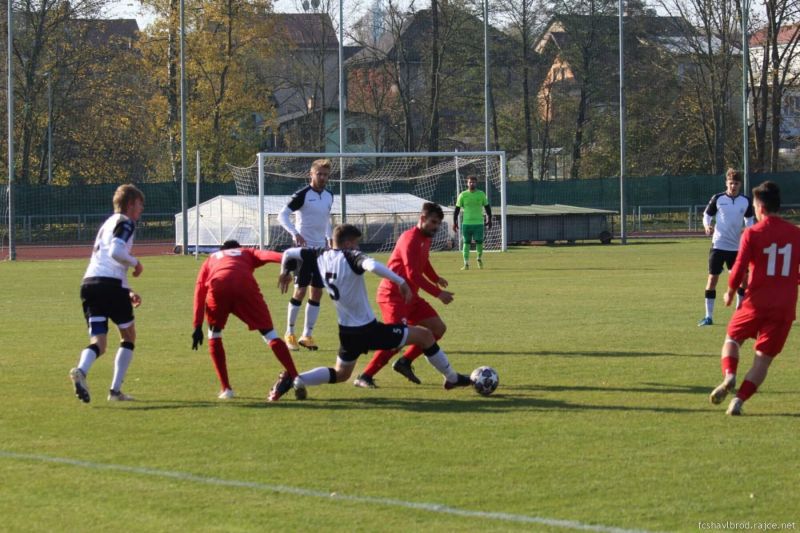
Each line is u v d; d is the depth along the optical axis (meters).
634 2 111.25
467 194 51.38
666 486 12.52
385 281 19.84
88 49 100.25
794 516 11.36
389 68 117.25
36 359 23.09
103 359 23.02
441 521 11.23
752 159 115.38
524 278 44.94
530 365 21.58
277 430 15.71
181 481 12.91
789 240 16.28
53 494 12.37
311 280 23.84
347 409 17.31
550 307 32.94
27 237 86.25
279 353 17.91
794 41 106.25
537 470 13.27
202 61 97.75
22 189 86.12
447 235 72.69
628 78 116.25
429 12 110.06
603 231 79.38
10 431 15.73
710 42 106.38
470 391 18.84
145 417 16.73
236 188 85.69
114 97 105.44
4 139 100.06
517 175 132.00
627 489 12.39
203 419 16.56
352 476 13.06
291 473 13.23
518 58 113.44
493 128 118.88
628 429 15.58
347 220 73.56
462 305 33.69
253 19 98.88
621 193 76.19
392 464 13.62
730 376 16.50
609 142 119.62
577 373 20.58
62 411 17.25
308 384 18.00
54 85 100.50
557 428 15.68
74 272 53.75
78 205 87.88
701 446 14.47
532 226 78.00
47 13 96.38
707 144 113.25
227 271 17.97
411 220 75.12
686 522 11.16
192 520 11.35
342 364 18.17
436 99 105.81
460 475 13.06
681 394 18.31
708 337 25.70
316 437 15.22
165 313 32.41
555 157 126.19
